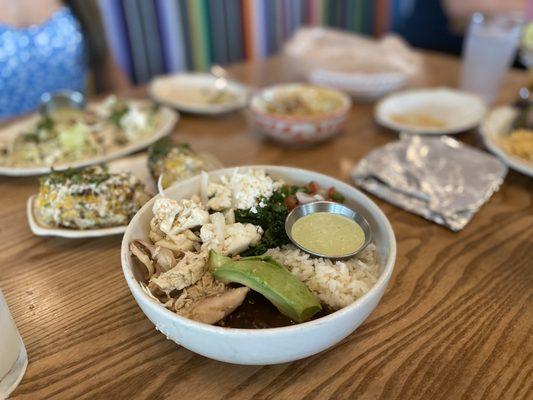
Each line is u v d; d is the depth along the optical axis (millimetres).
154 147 442
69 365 271
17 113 818
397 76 636
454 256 360
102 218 373
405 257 358
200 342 243
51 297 322
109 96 660
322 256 304
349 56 745
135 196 382
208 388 259
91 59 876
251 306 282
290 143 534
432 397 253
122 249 284
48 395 253
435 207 400
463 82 685
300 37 814
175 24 1026
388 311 309
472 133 559
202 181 353
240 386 260
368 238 316
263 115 509
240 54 1172
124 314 308
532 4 1153
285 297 257
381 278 263
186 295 284
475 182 430
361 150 526
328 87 655
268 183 348
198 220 320
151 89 658
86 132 514
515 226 396
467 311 309
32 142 516
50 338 289
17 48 781
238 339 231
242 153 519
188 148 449
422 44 1321
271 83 728
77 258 360
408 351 280
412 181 434
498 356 276
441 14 1305
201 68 1114
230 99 642
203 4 1048
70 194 369
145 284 294
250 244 319
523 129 531
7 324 255
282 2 1191
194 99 651
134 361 274
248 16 1139
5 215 411
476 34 637
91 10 827
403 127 539
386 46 774
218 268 284
